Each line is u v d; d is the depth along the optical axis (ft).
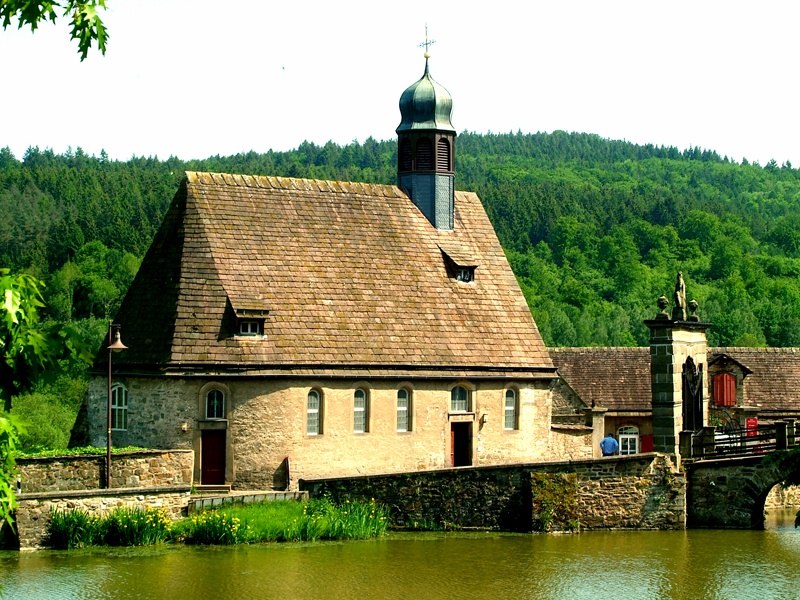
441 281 222.89
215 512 171.42
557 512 183.42
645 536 183.42
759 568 162.50
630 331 525.75
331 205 220.64
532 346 225.56
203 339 194.49
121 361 197.26
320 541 172.14
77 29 70.44
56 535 160.86
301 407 199.21
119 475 175.32
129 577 147.64
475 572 157.28
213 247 202.80
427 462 211.41
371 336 208.44
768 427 194.29
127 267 498.28
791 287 577.43
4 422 71.87
